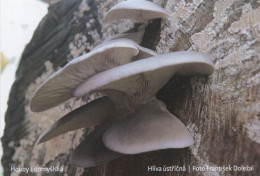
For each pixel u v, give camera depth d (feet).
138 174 0.74
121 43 0.64
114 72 0.58
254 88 0.65
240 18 0.72
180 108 0.73
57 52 1.18
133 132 0.66
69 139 1.00
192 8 0.81
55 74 0.62
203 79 0.72
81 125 0.80
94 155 0.73
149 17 0.86
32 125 1.15
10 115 1.25
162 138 0.62
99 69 0.68
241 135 0.64
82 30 1.13
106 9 1.09
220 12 0.76
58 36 1.20
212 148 0.66
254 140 0.62
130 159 0.77
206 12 0.79
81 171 0.92
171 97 0.75
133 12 0.85
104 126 0.77
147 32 0.90
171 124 0.66
